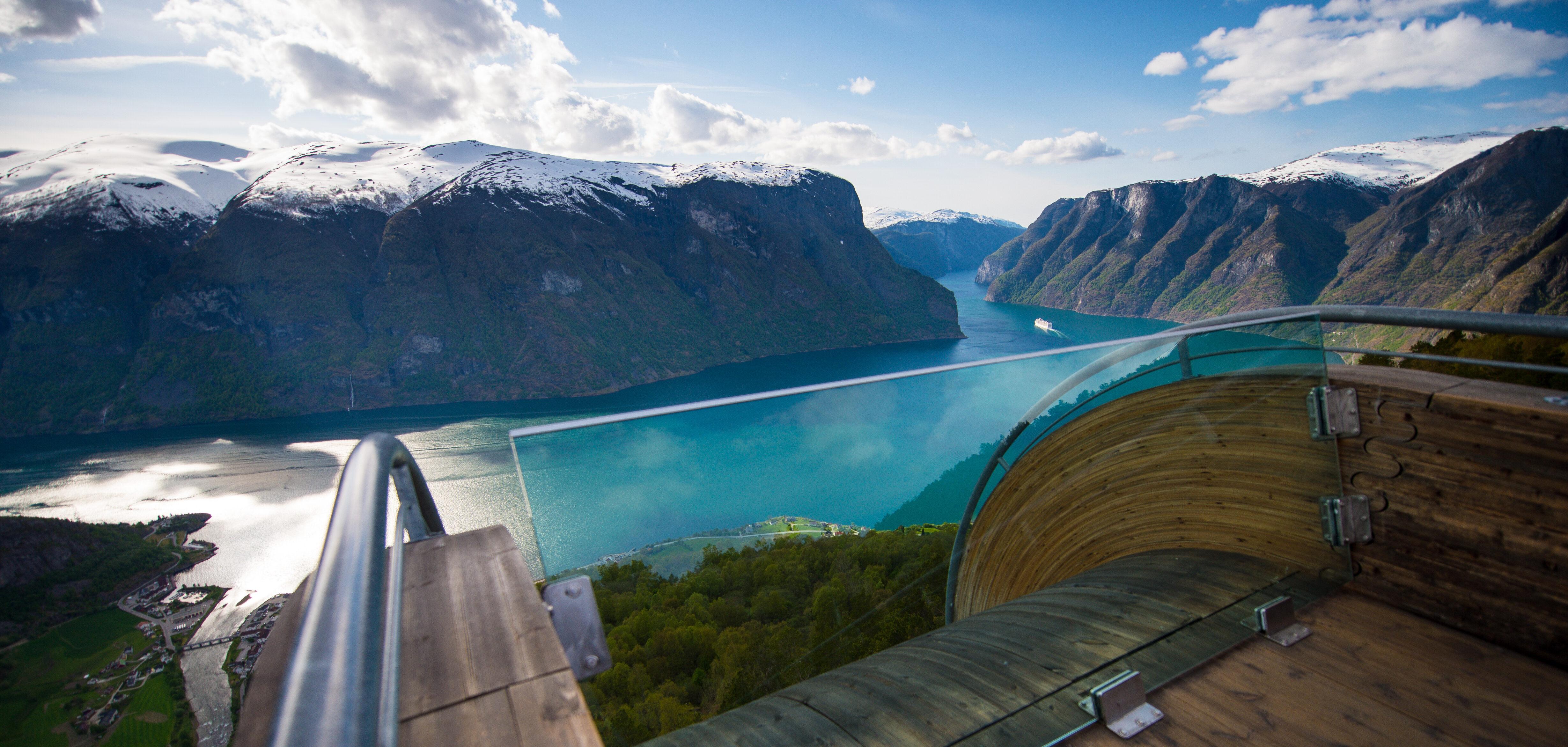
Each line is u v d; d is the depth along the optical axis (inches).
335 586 23.8
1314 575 98.1
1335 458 99.4
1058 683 70.7
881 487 82.0
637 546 63.9
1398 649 83.0
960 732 63.3
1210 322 101.7
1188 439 102.5
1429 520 89.9
